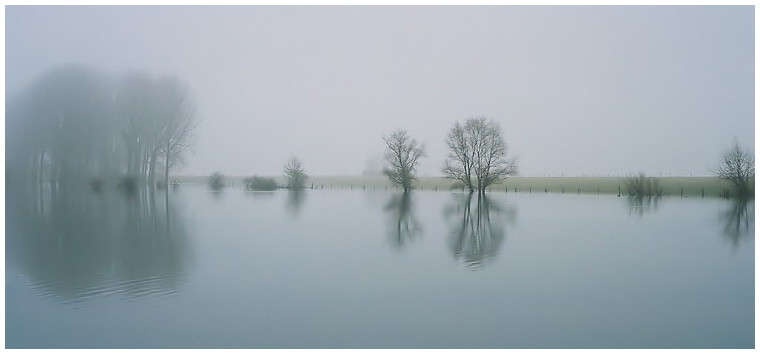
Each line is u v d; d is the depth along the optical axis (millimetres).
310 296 9742
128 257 13344
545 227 19719
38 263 12531
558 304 9258
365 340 7617
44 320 8391
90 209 27219
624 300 9539
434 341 7578
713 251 14422
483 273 11672
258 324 8234
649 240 16453
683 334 7844
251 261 12844
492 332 7934
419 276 11250
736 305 9211
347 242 15906
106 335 7797
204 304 9219
